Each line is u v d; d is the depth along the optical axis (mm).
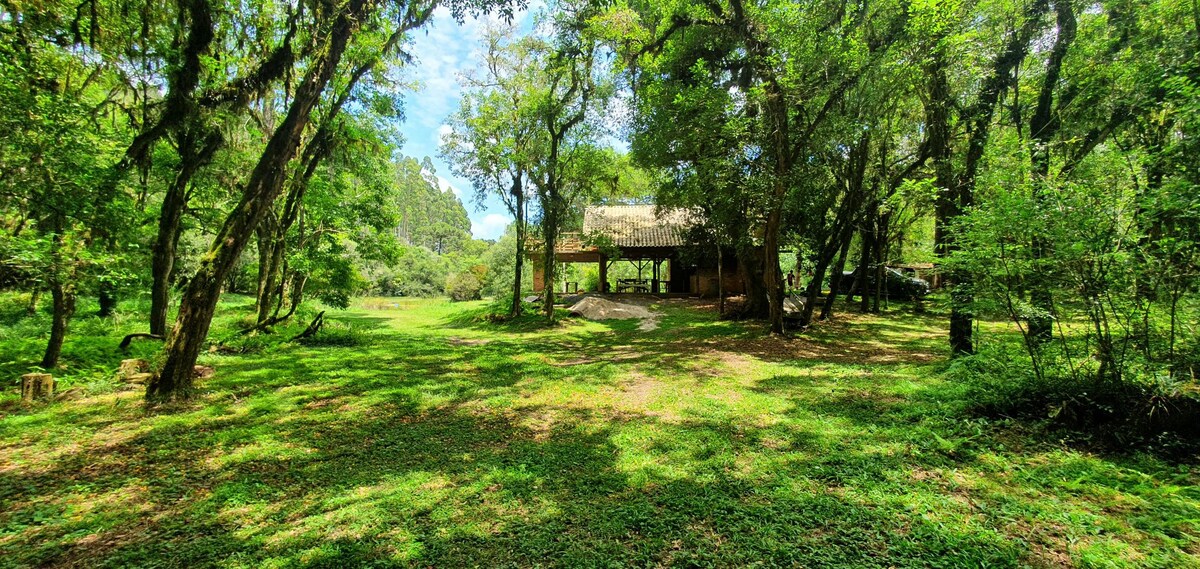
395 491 3561
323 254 15016
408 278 41812
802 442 4508
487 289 35906
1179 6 7207
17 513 3203
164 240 9172
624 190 19453
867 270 17750
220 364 8719
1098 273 4484
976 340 7285
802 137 10375
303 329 13391
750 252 15508
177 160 10211
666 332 14102
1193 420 3949
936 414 5055
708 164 10445
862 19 9469
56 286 6801
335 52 6934
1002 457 3990
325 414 5664
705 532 2930
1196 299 4109
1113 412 4324
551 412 5777
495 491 3564
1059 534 2838
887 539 2809
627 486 3629
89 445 4512
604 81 14406
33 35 6965
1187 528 2840
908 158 13414
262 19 9414
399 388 7020
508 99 15797
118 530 3006
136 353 8633
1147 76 7844
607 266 25312
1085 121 8805
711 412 5637
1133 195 4465
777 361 9094
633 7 13375
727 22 10703
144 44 7930
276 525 3064
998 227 4953
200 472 3932
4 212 6527
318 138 11891
